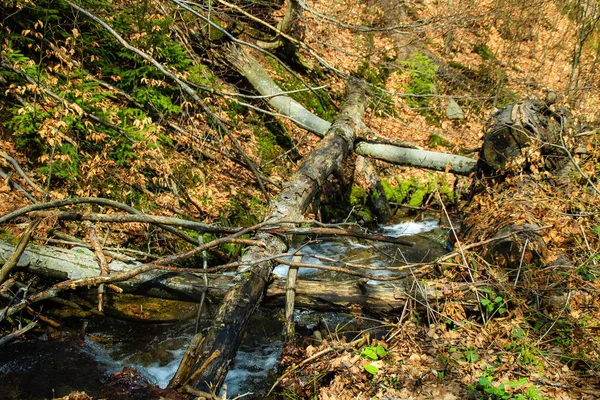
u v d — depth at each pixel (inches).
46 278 191.2
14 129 240.5
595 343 162.6
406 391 148.3
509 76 553.6
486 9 564.4
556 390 145.3
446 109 490.6
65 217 177.8
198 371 149.5
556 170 262.1
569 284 182.7
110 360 174.9
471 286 181.6
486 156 262.8
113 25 296.4
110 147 261.0
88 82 271.7
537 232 197.0
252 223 281.9
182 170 280.8
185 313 199.5
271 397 161.9
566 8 668.7
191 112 319.9
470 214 247.3
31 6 263.1
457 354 164.2
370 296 187.8
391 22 540.4
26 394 150.4
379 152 316.8
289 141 361.1
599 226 219.1
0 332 175.0
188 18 345.7
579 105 448.8
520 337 166.1
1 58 245.8
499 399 141.6
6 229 195.9
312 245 297.9
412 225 340.2
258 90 355.6
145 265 171.5
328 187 328.2
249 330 201.3
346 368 160.9
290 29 409.1
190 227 195.0
